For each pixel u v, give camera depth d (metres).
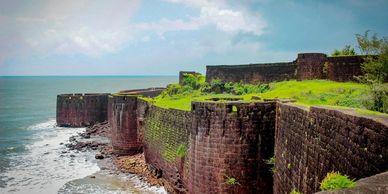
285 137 21.50
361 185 8.71
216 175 26.39
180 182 35.62
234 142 25.89
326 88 38.78
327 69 46.91
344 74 43.47
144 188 39.09
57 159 54.25
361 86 36.06
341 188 8.66
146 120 48.06
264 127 25.67
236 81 63.09
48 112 125.56
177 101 50.72
